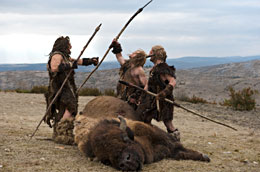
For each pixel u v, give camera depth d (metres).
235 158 6.09
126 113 6.13
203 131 9.86
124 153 4.53
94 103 6.32
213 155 6.25
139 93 6.69
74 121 5.69
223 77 36.06
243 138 8.67
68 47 6.46
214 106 18.50
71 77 6.40
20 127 8.23
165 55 6.68
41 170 4.48
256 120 13.92
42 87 23.11
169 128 6.73
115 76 43.31
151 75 6.58
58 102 6.34
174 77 6.42
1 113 11.20
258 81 32.22
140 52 6.68
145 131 5.38
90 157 5.15
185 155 5.56
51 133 7.69
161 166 5.02
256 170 5.37
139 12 6.62
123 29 6.74
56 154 5.38
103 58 6.64
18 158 4.96
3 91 22.16
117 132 4.79
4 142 5.93
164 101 6.54
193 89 29.14
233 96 18.19
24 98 16.67
